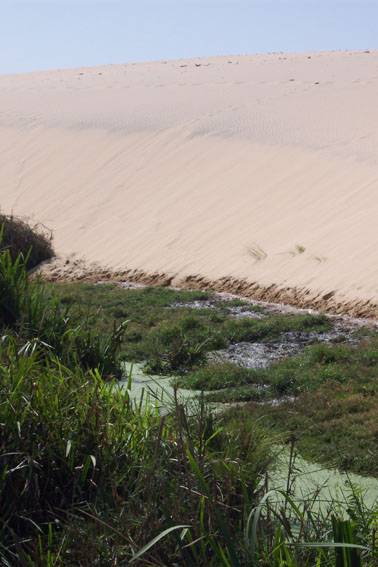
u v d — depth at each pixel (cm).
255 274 2212
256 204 2580
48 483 783
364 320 1811
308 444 1120
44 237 2789
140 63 7662
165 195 2861
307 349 1611
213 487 689
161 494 710
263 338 1714
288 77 4591
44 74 7294
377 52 6462
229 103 3597
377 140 2772
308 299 2005
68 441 773
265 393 1345
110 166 3219
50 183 3275
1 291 1405
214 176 2847
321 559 633
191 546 634
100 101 4144
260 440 866
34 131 3769
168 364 1517
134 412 880
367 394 1295
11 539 730
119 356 1577
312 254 2181
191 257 2428
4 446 784
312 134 2944
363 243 2127
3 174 3491
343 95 3562
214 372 1435
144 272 2445
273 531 670
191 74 5441
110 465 790
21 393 832
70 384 903
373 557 636
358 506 700
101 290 2241
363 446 1096
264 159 2823
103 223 2844
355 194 2409
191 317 1780
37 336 1311
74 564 677
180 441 726
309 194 2519
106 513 712
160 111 3619
